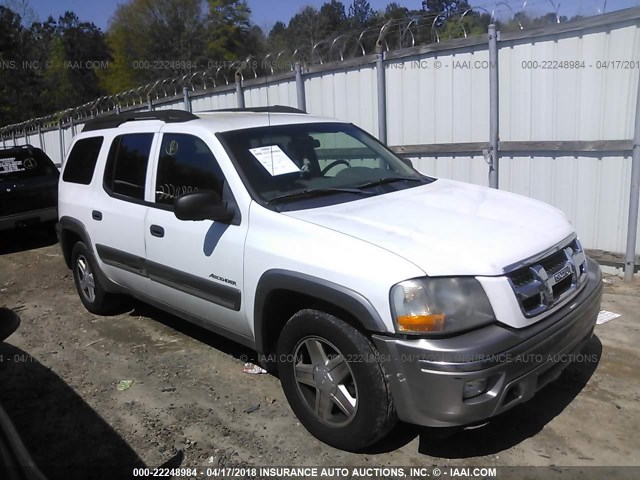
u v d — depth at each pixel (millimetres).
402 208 3619
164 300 4582
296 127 4434
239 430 3641
